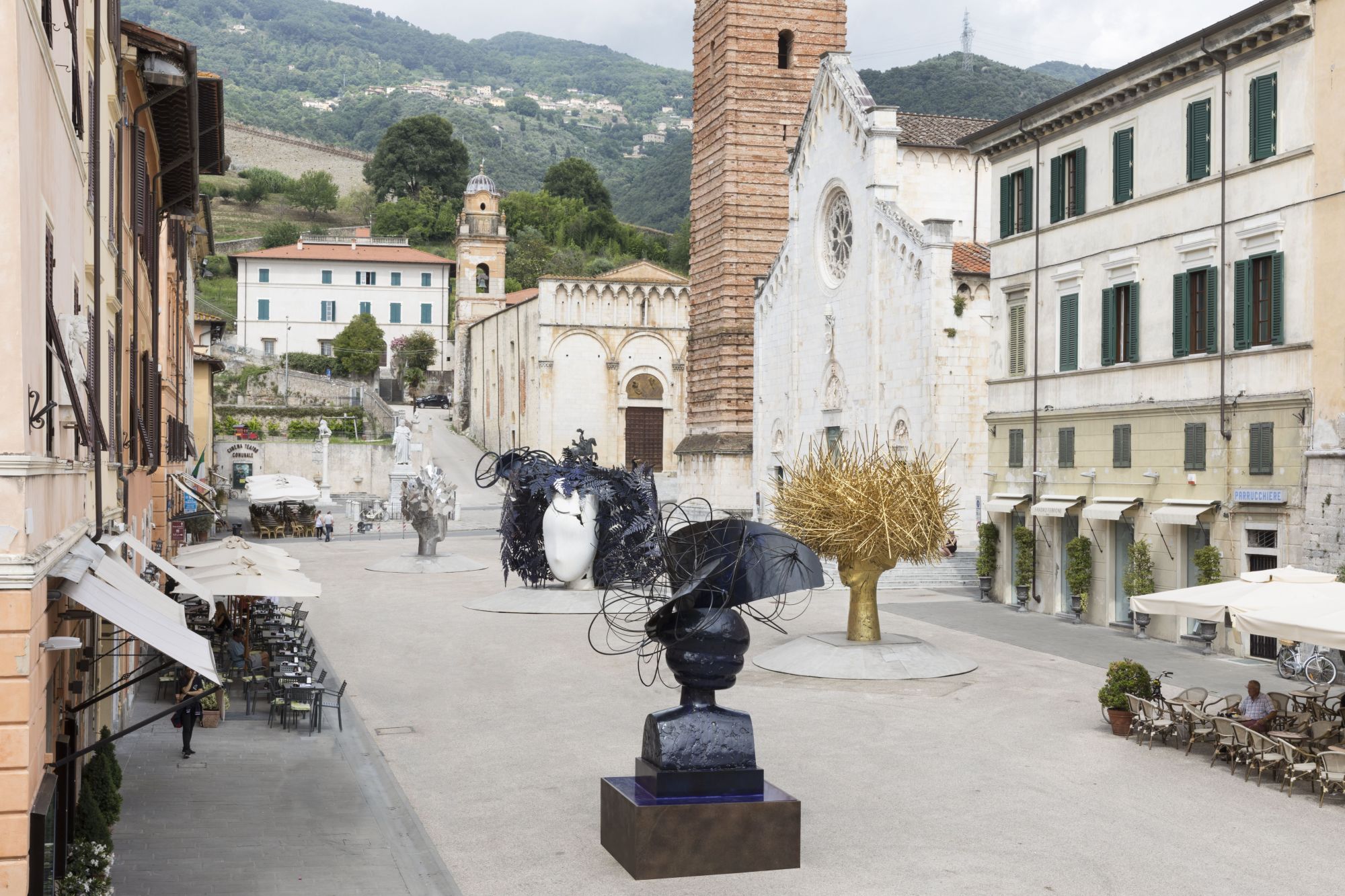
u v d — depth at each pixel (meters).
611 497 44.41
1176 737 23.66
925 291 53.38
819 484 31.66
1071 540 40.12
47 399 11.21
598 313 103.75
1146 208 36.50
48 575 10.99
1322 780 19.25
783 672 30.92
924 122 64.12
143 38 24.14
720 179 75.31
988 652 33.81
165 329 37.66
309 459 96.38
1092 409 38.84
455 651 34.53
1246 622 21.89
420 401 137.25
